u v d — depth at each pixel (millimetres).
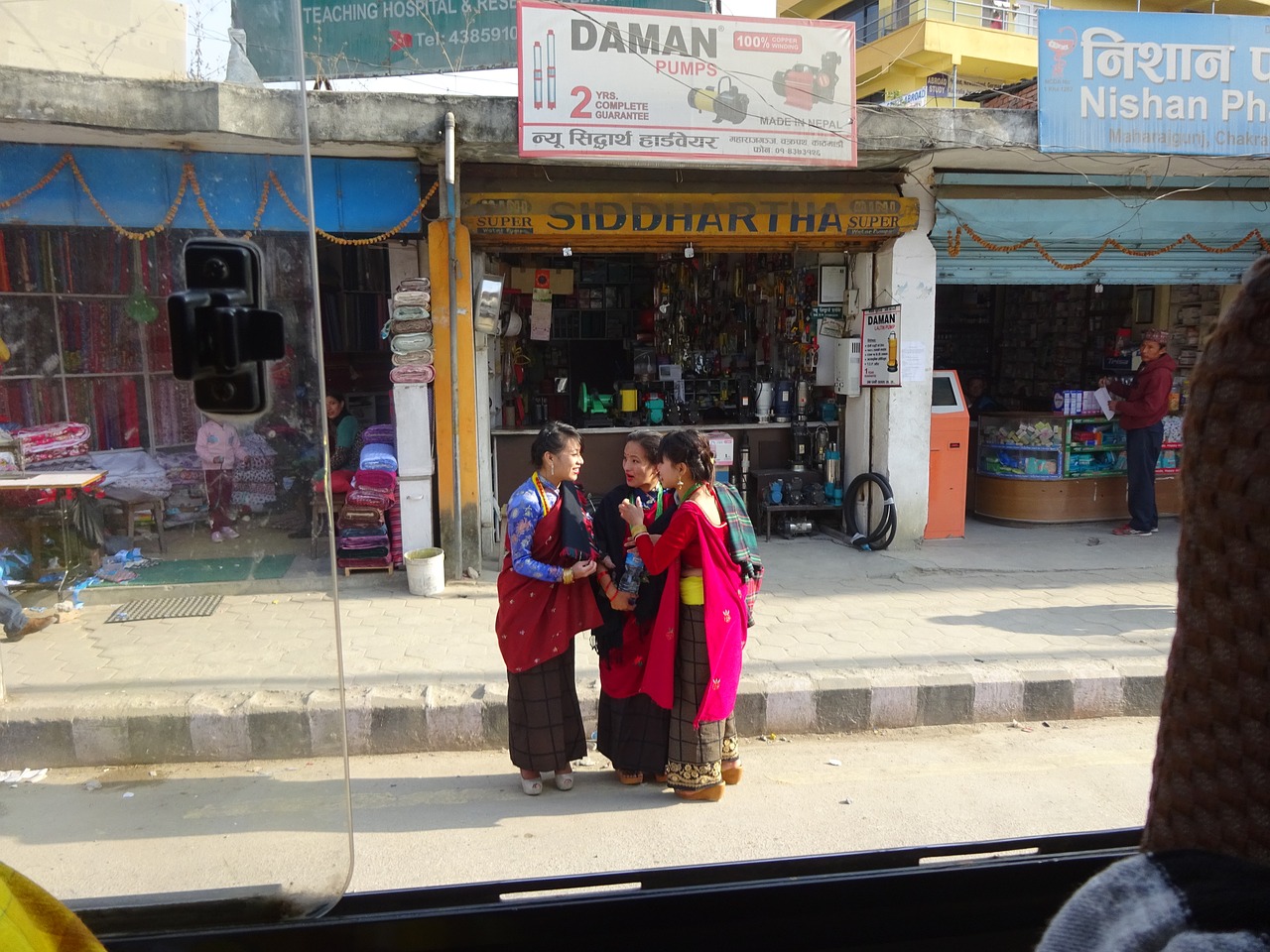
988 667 5098
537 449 3896
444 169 6203
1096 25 6613
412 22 9414
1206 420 763
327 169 6555
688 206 7031
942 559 7598
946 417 8188
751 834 3697
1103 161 7348
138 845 1627
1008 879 1899
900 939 1871
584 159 6172
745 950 1850
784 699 4797
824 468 8477
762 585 6867
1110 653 5344
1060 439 8852
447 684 4840
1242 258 8219
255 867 1602
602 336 9633
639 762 4086
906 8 19922
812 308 8398
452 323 6676
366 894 1869
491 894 1893
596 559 3967
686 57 6176
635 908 1807
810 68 6332
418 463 6828
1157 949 656
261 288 1599
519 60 6008
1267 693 708
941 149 6641
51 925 1163
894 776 4266
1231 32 6758
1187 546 791
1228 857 711
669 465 3836
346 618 6031
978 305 11594
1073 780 4215
